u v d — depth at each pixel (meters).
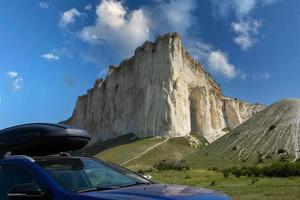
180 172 108.69
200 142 195.25
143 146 189.88
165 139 194.00
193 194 5.62
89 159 7.05
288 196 24.02
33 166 6.30
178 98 199.12
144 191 5.77
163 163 159.25
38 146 6.94
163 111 197.25
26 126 7.10
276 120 159.00
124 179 6.62
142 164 174.25
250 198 23.48
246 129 161.88
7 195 6.11
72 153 7.65
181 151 184.12
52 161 6.53
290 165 71.94
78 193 5.79
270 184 46.75
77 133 7.05
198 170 118.00
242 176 77.88
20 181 6.28
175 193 5.63
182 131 198.00
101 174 6.54
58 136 6.82
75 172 6.36
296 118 155.88
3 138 7.16
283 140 142.12
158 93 199.62
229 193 30.62
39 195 5.80
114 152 194.62
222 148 152.75
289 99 174.12
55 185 5.93
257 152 138.62
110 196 5.56
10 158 6.65
